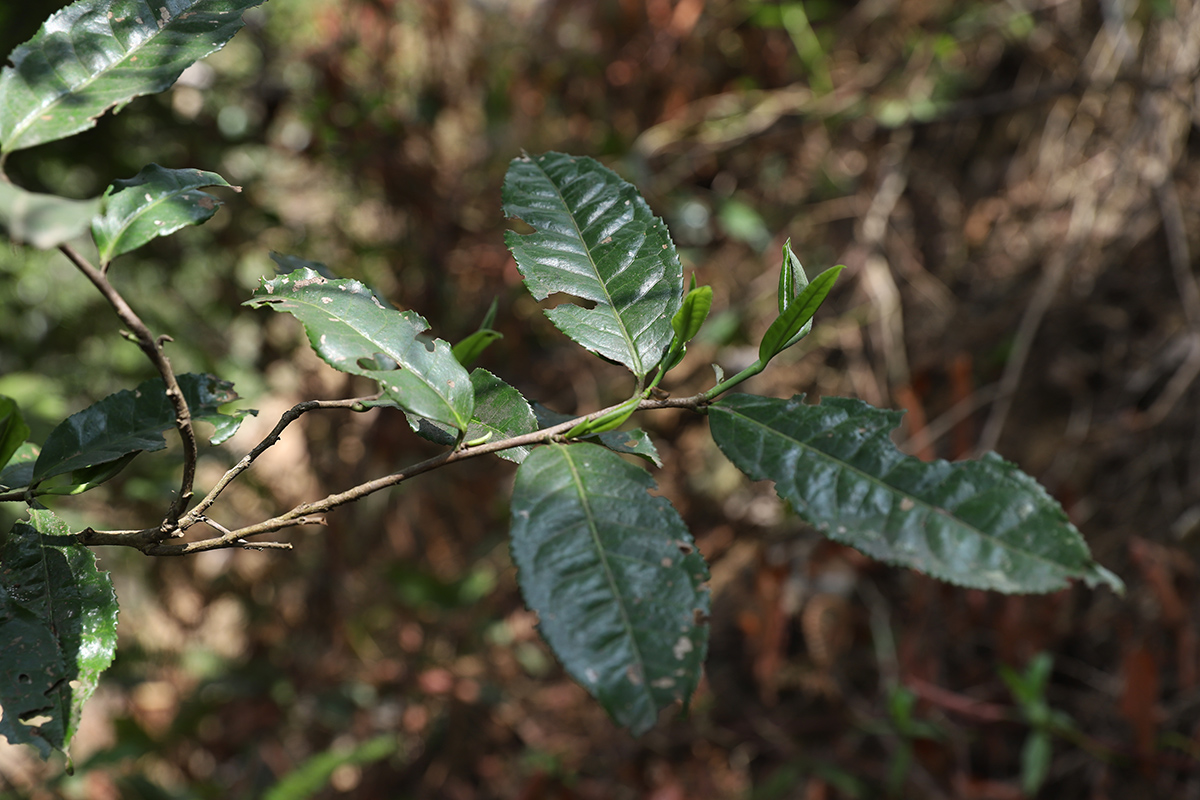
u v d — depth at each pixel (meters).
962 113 3.88
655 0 3.74
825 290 0.97
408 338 0.99
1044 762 2.63
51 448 1.05
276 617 3.73
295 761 3.72
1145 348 3.62
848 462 0.95
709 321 3.92
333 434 3.79
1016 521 0.88
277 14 3.70
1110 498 3.50
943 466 0.93
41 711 0.88
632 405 1.02
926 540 0.89
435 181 3.76
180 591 3.73
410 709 3.64
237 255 3.73
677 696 0.78
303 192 3.85
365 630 3.68
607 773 3.42
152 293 3.74
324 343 0.95
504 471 3.90
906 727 2.80
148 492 3.03
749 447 0.98
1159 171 3.61
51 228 0.68
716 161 4.12
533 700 3.61
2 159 0.87
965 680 3.30
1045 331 3.79
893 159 4.05
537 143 3.92
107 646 0.93
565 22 3.88
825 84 3.94
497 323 3.74
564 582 0.84
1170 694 3.20
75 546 0.98
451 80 3.83
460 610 3.59
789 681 3.54
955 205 4.25
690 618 0.82
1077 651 3.44
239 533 0.97
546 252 1.12
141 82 0.93
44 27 0.93
